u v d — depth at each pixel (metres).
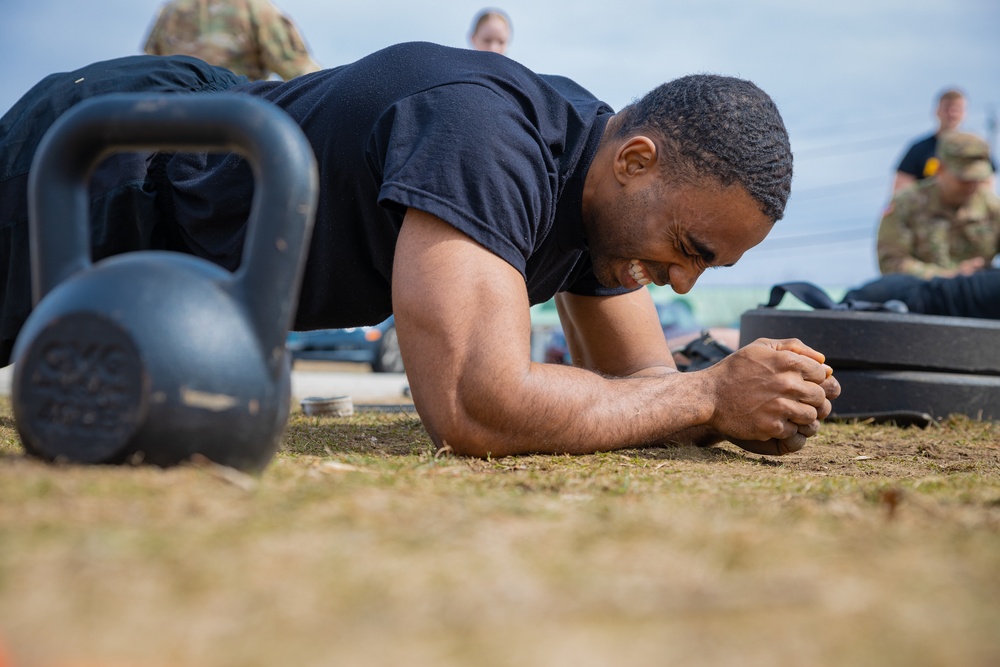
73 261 1.34
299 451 2.13
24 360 1.26
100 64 2.68
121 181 2.44
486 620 0.71
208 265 1.33
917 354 3.66
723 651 0.66
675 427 2.23
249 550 0.88
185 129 1.28
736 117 2.13
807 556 0.92
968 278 4.65
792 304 9.33
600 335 2.81
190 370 1.23
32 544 0.87
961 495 1.56
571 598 0.77
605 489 1.56
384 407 3.98
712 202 2.15
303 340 10.37
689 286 2.32
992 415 3.66
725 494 1.55
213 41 5.31
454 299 1.98
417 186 2.01
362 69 2.31
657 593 0.78
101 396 1.23
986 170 6.11
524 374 2.01
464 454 2.04
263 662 0.63
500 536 0.98
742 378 2.27
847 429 3.43
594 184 2.27
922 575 0.86
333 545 0.91
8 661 0.61
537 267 2.38
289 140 1.27
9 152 2.52
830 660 0.65
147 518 0.99
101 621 0.69
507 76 2.25
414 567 0.85
